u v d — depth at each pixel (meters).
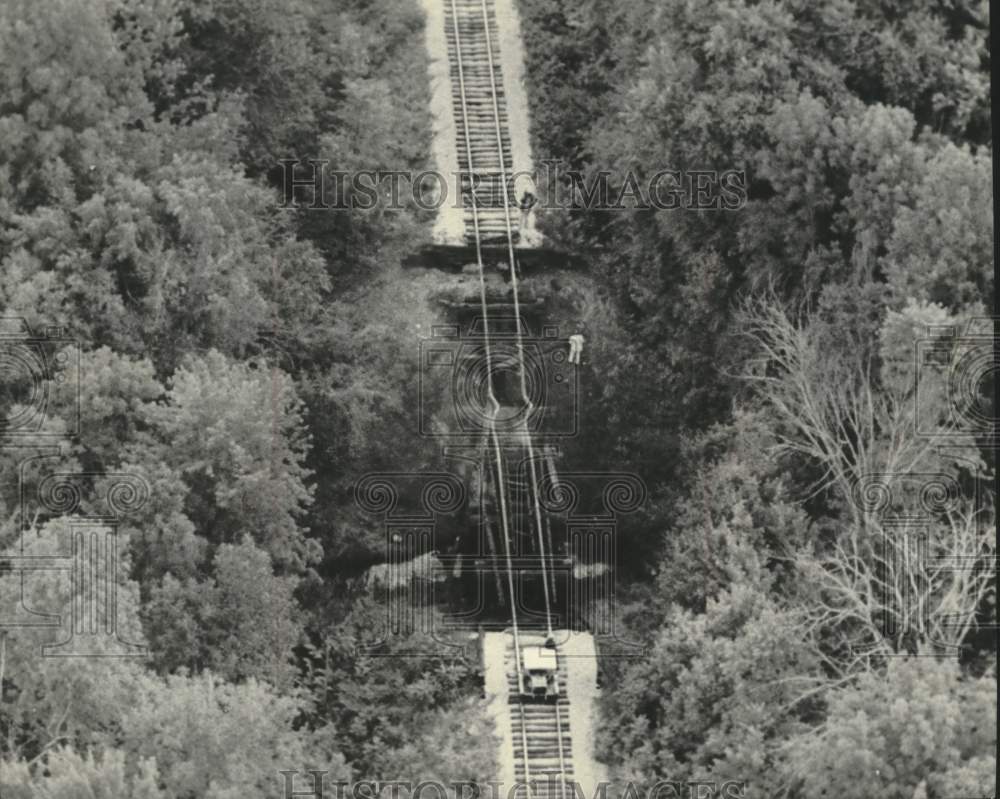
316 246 68.88
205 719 59.19
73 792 57.06
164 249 65.44
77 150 65.25
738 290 67.69
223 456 62.88
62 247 63.91
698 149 68.38
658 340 68.06
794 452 66.06
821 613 63.69
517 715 62.56
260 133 69.38
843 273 66.88
